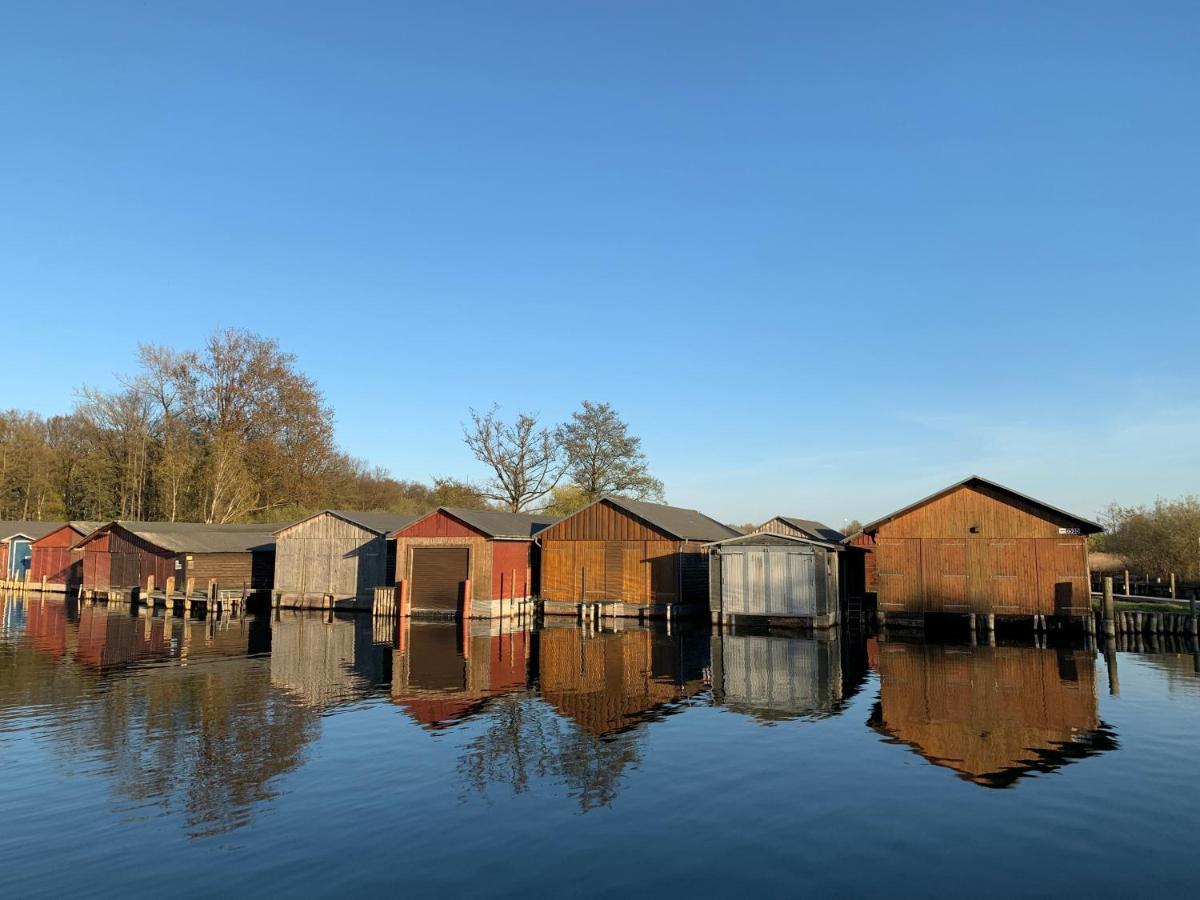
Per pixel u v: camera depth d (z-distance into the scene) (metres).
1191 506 47.75
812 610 34.12
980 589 33.22
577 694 18.41
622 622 37.38
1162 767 12.44
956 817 10.26
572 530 40.94
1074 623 31.86
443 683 19.77
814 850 9.20
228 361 61.00
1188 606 38.16
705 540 42.09
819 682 20.16
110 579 48.94
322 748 13.53
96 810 10.48
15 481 74.06
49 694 18.06
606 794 11.19
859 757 13.05
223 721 15.45
